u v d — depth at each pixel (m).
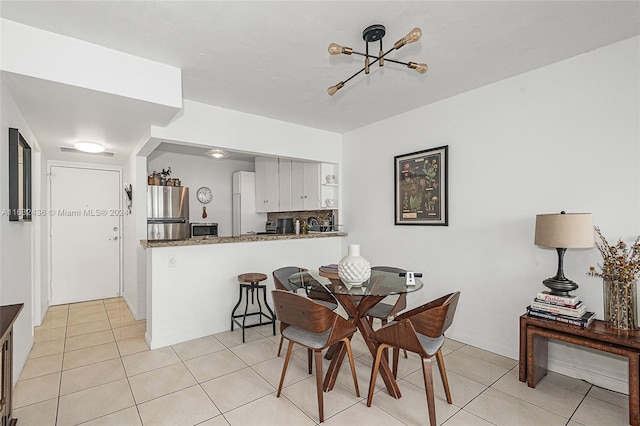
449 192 3.29
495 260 2.94
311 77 2.76
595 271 2.37
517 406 2.14
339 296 2.52
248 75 2.71
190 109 3.26
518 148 2.79
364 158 4.24
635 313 2.09
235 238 3.71
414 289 2.26
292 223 5.41
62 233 4.75
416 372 2.62
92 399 2.23
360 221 4.31
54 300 4.67
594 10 1.90
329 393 2.31
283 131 3.98
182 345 3.16
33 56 1.99
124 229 5.02
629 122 2.24
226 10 1.85
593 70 2.39
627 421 1.98
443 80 2.88
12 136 2.27
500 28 2.08
